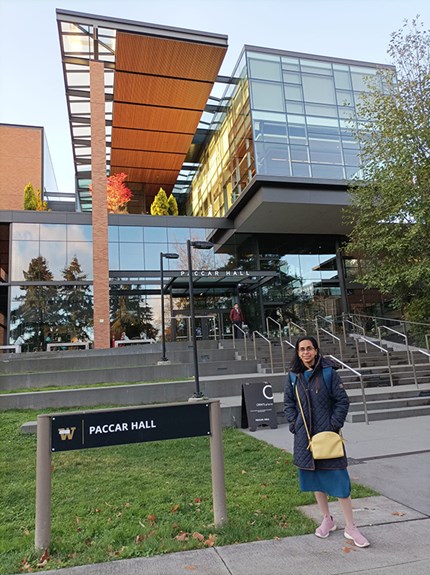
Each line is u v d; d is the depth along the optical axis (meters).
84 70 25.50
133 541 3.94
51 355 18.28
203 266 25.47
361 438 7.89
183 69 24.62
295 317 26.02
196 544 3.77
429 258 14.48
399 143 14.66
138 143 30.25
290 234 27.28
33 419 9.20
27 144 34.66
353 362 16.14
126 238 25.12
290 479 5.65
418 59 15.07
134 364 15.72
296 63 24.03
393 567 3.28
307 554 3.54
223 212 26.98
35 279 23.45
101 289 23.19
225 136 26.88
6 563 3.55
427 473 5.65
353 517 4.28
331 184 22.30
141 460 6.74
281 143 22.55
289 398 4.10
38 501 3.81
